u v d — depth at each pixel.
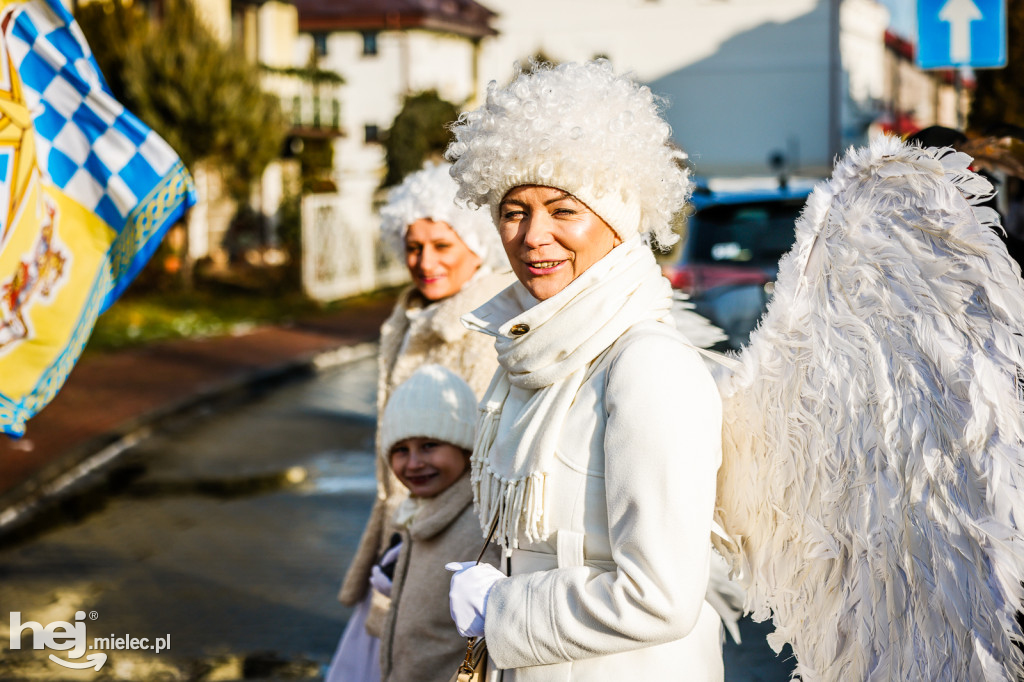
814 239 1.85
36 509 6.95
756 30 34.47
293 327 16.28
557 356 1.79
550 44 36.62
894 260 1.72
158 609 5.08
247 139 16.84
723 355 2.00
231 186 18.17
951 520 1.62
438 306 3.14
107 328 14.29
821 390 1.76
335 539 6.14
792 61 34.31
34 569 5.71
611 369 1.75
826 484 1.76
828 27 34.00
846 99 35.44
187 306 17.00
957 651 1.61
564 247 1.81
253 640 4.69
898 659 1.68
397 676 2.59
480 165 1.83
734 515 1.93
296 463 8.03
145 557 5.89
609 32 35.84
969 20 7.20
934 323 1.66
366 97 33.09
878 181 1.78
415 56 32.69
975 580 1.59
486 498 1.93
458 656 2.52
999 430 1.58
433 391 2.58
